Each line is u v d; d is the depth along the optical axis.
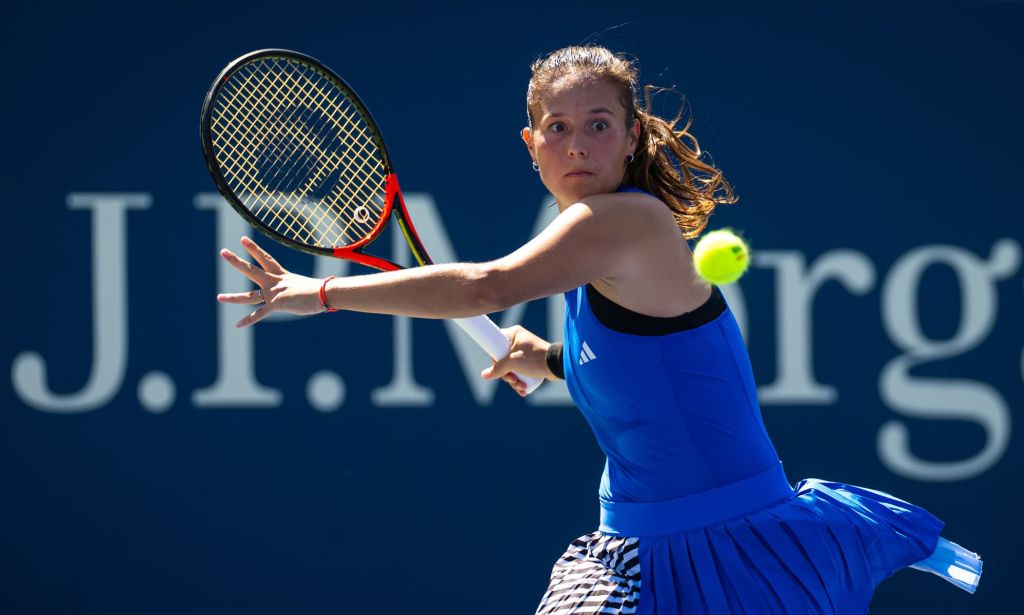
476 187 19.52
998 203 20.17
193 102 19.11
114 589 18.78
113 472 18.84
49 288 18.83
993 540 19.89
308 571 19.08
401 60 19.44
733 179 19.83
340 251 11.36
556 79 8.96
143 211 19.00
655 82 19.77
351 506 19.17
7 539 18.64
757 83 19.92
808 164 19.94
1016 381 20.03
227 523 18.98
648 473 8.98
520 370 11.40
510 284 8.22
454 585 19.27
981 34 20.22
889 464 19.83
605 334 8.68
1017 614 19.84
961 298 20.05
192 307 19.03
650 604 8.91
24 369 18.75
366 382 19.27
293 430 19.14
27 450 18.72
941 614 19.88
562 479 19.47
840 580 9.05
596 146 8.91
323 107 18.36
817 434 19.75
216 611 18.92
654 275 8.47
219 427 19.03
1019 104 20.22
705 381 8.70
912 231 20.05
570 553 9.48
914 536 9.40
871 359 19.88
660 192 9.52
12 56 18.83
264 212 18.67
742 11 19.92
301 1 19.27
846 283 19.92
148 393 18.92
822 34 20.03
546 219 19.61
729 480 8.88
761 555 8.80
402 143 19.42
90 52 18.97
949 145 20.12
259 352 19.12
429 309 8.41
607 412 8.95
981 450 19.94
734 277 7.64
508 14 19.64
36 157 18.84
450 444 19.36
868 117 20.05
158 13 19.06
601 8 19.75
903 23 20.11
